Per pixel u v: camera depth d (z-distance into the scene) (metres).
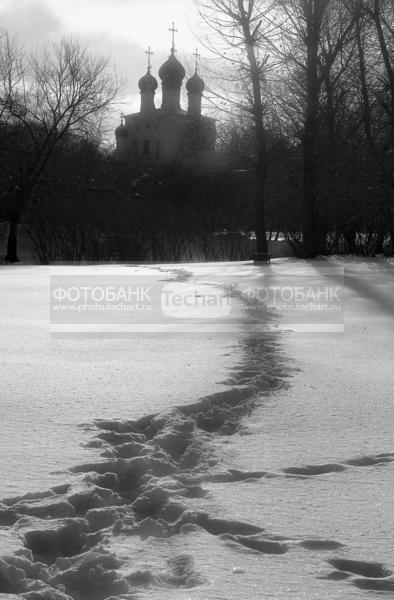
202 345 9.16
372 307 12.92
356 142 32.75
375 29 30.88
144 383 6.99
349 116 31.88
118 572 3.19
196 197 52.84
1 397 6.44
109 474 4.45
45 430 5.43
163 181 53.88
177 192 53.09
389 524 3.78
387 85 28.81
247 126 32.50
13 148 43.69
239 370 7.61
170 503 3.98
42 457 4.79
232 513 3.89
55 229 42.72
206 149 68.94
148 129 98.12
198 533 3.63
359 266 22.52
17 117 44.44
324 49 28.98
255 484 4.37
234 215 52.41
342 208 28.70
